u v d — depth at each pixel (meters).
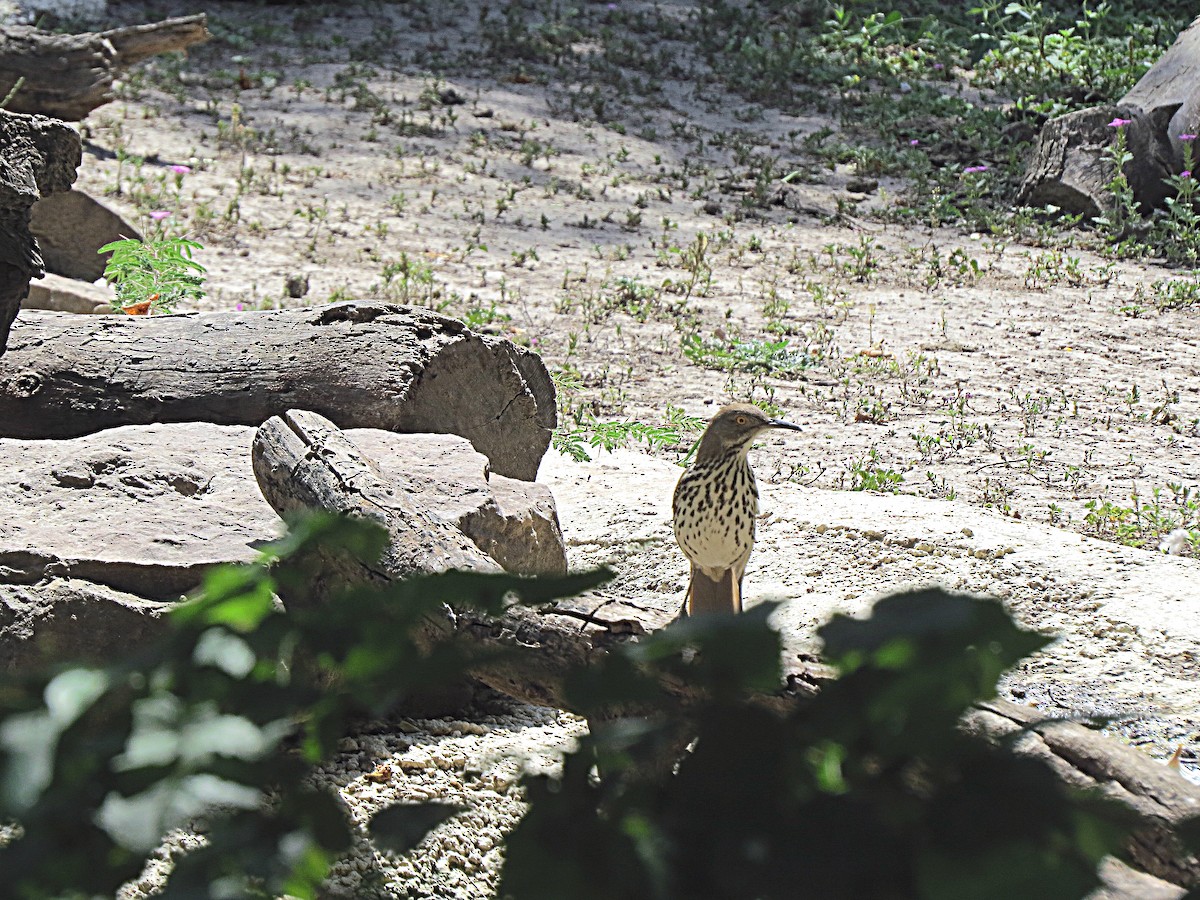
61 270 17.53
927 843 1.61
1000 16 36.34
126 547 6.84
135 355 9.30
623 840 1.68
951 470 13.43
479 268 20.50
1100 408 15.41
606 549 10.79
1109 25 34.41
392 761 6.48
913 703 1.62
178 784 1.70
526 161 25.91
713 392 16.02
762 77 32.22
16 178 8.35
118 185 22.14
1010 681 8.56
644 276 20.64
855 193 25.55
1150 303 19.73
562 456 13.09
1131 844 3.68
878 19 35.72
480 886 5.68
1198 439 14.42
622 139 27.94
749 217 24.03
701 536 8.16
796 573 10.27
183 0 35.12
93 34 21.66
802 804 1.67
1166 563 10.16
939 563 10.21
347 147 26.06
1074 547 10.40
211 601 1.86
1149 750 7.63
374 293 18.72
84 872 1.68
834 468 13.49
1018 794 1.64
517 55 32.84
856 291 20.30
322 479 6.73
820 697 1.73
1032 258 21.98
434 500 7.70
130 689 1.82
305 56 31.44
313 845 1.82
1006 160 26.91
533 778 1.82
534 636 5.17
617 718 3.32
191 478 7.90
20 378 9.09
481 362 9.59
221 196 22.73
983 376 16.64
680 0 38.16
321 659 1.86
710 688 1.75
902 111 29.88
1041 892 1.51
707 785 1.71
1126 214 23.28
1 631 6.50
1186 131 23.73
